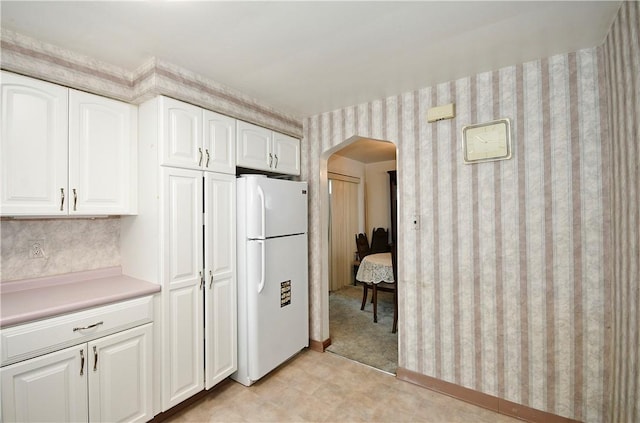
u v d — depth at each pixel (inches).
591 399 67.6
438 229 86.3
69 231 74.8
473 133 79.9
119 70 73.0
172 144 72.6
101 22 55.7
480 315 80.3
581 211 68.4
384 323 140.6
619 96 55.7
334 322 141.9
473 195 81.0
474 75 80.1
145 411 67.6
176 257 73.0
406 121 91.5
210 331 80.5
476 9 53.7
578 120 68.4
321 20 56.3
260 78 80.7
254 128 95.5
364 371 97.1
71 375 57.3
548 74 71.4
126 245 80.4
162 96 70.9
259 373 87.6
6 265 66.2
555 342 71.3
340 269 202.7
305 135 115.3
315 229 113.1
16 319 50.8
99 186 70.4
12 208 58.1
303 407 78.7
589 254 67.6
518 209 75.2
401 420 74.1
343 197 206.7
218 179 83.5
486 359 79.4
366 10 53.6
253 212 87.5
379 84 85.2
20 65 58.3
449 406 79.7
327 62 72.7
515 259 75.7
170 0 49.8
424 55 69.9
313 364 101.6
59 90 64.3
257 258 87.7
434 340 87.0
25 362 52.0
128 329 65.3
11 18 53.9
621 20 52.6
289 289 99.9
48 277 70.2
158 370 70.3
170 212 72.0
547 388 72.2
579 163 68.5
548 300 72.0
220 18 55.2
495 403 77.9
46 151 62.5
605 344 65.9
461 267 82.9
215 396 83.2
